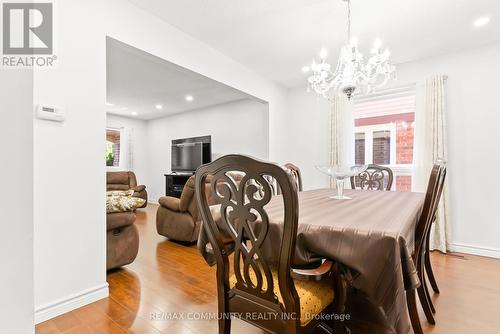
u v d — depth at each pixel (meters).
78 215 1.74
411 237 1.14
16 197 0.51
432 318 1.53
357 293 1.68
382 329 1.50
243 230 0.97
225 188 0.96
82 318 1.61
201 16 2.25
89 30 1.80
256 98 3.63
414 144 3.10
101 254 1.86
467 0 2.01
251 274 1.19
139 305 1.77
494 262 2.56
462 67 2.87
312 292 1.05
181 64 2.47
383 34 2.53
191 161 5.72
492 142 2.71
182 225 3.13
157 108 5.75
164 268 2.42
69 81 1.69
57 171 1.64
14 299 0.50
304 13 2.20
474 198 2.80
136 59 3.05
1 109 0.49
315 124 4.02
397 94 3.32
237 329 1.49
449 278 2.19
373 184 2.88
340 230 0.95
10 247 0.50
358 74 2.27
